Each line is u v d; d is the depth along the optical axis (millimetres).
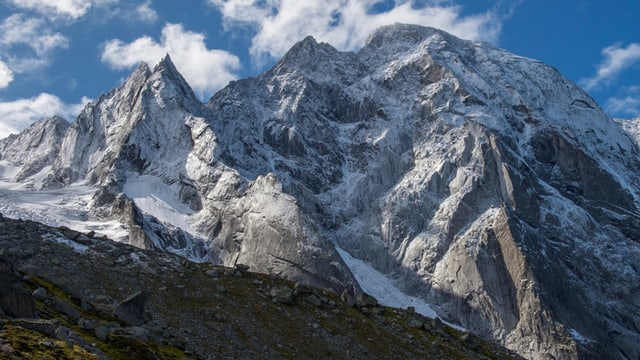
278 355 128500
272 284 157250
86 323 87188
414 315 175500
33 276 106625
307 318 146875
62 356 68938
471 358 157750
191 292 142000
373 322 159375
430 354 152000
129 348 84250
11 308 78312
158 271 146625
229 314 137125
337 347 139875
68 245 146125
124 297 132750
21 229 146500
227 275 155375
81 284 132875
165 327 118438
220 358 119250
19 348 67188
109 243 153625
